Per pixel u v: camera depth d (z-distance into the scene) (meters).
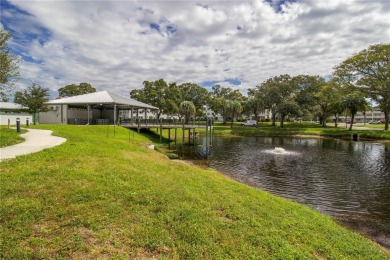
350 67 45.47
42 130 22.17
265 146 34.78
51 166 8.00
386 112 51.22
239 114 76.56
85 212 5.29
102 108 48.28
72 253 4.03
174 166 12.24
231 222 5.76
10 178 6.77
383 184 14.97
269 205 7.56
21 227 4.62
